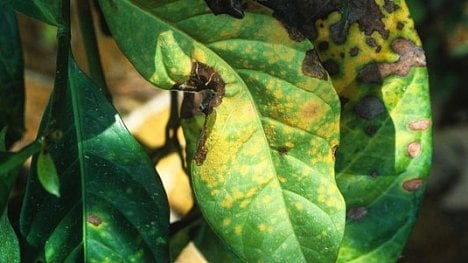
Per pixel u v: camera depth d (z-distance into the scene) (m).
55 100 0.36
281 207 0.38
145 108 0.83
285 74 0.37
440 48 1.12
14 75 0.44
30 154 0.35
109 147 0.38
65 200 0.38
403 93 0.41
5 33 0.43
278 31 0.37
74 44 0.97
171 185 0.65
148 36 0.37
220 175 0.37
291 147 0.37
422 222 0.92
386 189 0.43
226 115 0.37
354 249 0.43
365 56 0.41
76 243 0.38
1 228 0.36
